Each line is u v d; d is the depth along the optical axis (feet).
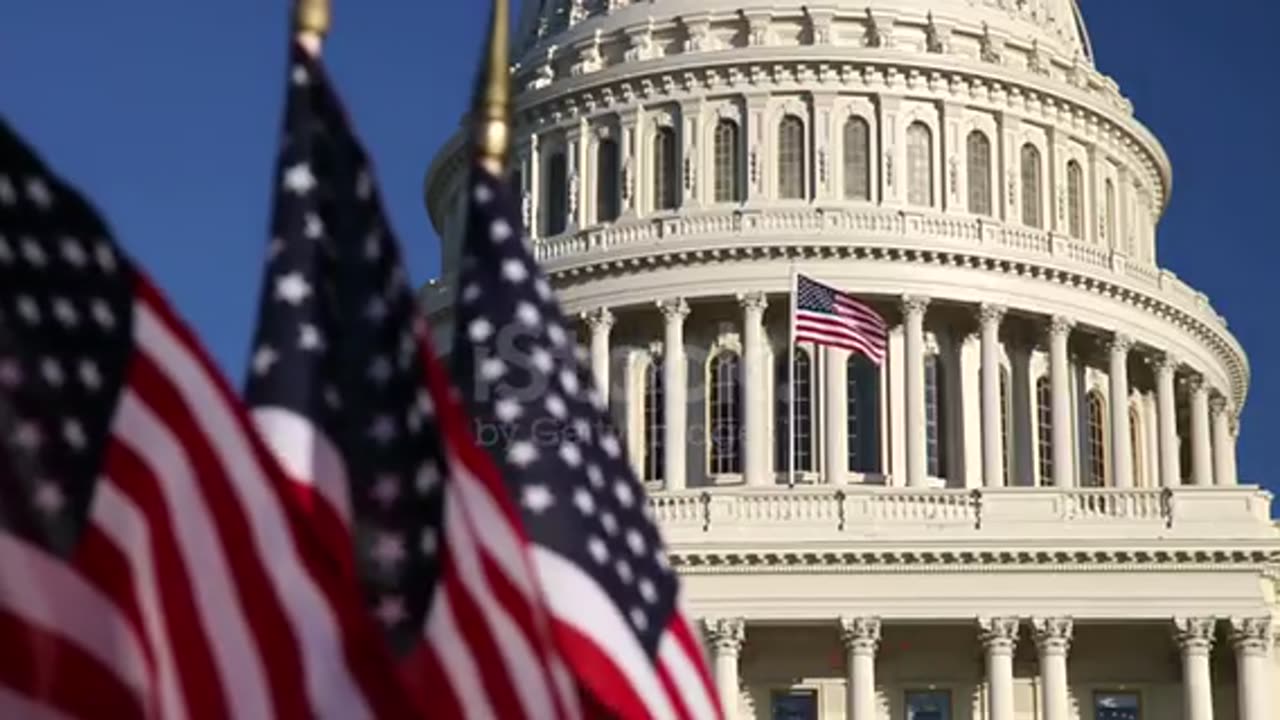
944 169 292.20
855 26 298.76
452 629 41.55
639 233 284.61
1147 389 300.81
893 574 218.59
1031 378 287.28
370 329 41.11
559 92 301.43
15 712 34.32
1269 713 215.31
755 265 279.28
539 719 42.93
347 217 41.24
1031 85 298.56
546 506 48.67
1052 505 220.64
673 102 295.48
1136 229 316.40
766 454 275.18
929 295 279.49
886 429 278.05
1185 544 216.13
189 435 37.24
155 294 37.01
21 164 34.40
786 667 224.33
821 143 290.97
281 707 37.78
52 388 35.35
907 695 223.71
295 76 41.16
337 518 39.99
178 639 36.96
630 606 48.88
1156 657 223.71
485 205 50.01
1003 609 217.15
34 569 34.83
